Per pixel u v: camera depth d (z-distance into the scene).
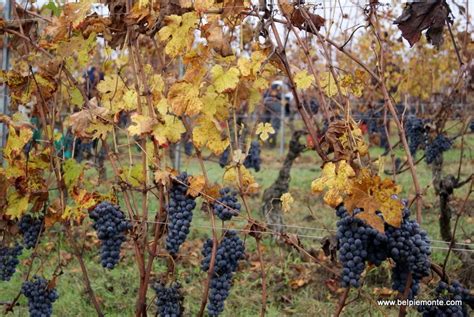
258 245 3.24
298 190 10.26
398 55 8.51
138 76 3.28
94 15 3.14
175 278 3.24
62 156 3.80
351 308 4.88
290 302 5.20
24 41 3.53
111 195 3.34
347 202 2.63
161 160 3.28
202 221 7.30
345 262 2.71
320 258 5.91
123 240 3.26
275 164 14.44
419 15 2.90
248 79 3.06
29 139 3.38
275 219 6.87
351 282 2.70
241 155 3.14
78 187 3.55
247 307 5.07
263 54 2.98
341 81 3.36
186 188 3.11
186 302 4.95
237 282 5.55
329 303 5.05
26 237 3.56
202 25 2.94
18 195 3.44
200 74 2.98
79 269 5.71
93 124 3.31
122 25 3.15
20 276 5.54
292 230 7.06
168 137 3.08
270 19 2.88
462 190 9.24
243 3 2.90
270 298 5.29
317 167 13.97
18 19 3.43
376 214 2.71
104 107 3.38
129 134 3.26
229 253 3.14
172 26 2.98
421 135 6.52
